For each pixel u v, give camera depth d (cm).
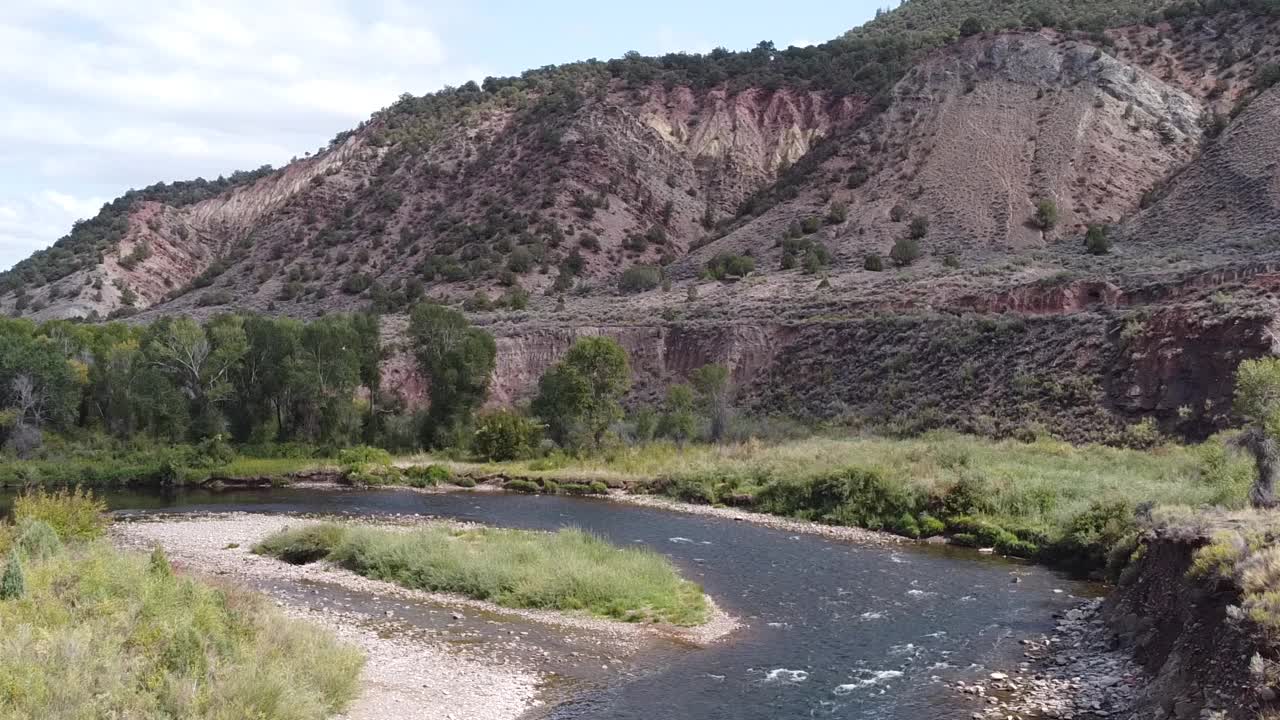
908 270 8238
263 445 6184
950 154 10662
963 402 5622
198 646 1588
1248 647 1488
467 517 4231
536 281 10694
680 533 3794
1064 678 1955
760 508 4366
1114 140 10275
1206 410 4431
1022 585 2877
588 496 4981
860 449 4956
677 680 1972
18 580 1758
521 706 1798
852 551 3425
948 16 17788
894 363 6306
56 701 1328
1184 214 8238
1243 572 1672
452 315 6675
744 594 2756
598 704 1820
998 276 7312
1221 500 3031
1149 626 2042
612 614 2491
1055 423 5041
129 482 5412
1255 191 7862
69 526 2741
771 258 9888
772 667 2064
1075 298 6206
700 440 6131
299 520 4084
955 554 3378
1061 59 11669
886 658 2133
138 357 6244
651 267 10319
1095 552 3078
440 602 2597
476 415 6788
